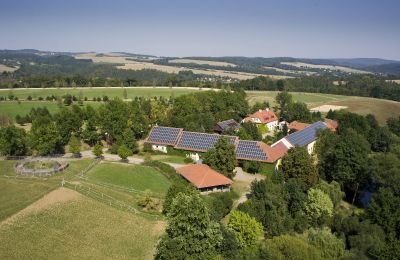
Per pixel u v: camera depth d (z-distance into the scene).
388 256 60.94
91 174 89.94
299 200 78.81
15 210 66.12
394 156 107.69
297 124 158.00
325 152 117.31
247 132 136.62
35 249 56.06
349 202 99.62
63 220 64.75
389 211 74.94
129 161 106.31
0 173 86.06
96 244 59.41
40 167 91.00
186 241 51.72
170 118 144.50
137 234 63.62
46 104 190.38
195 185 83.19
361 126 153.62
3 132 104.50
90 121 126.06
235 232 62.75
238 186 92.38
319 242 63.53
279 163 105.12
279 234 68.62
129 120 132.12
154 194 80.56
